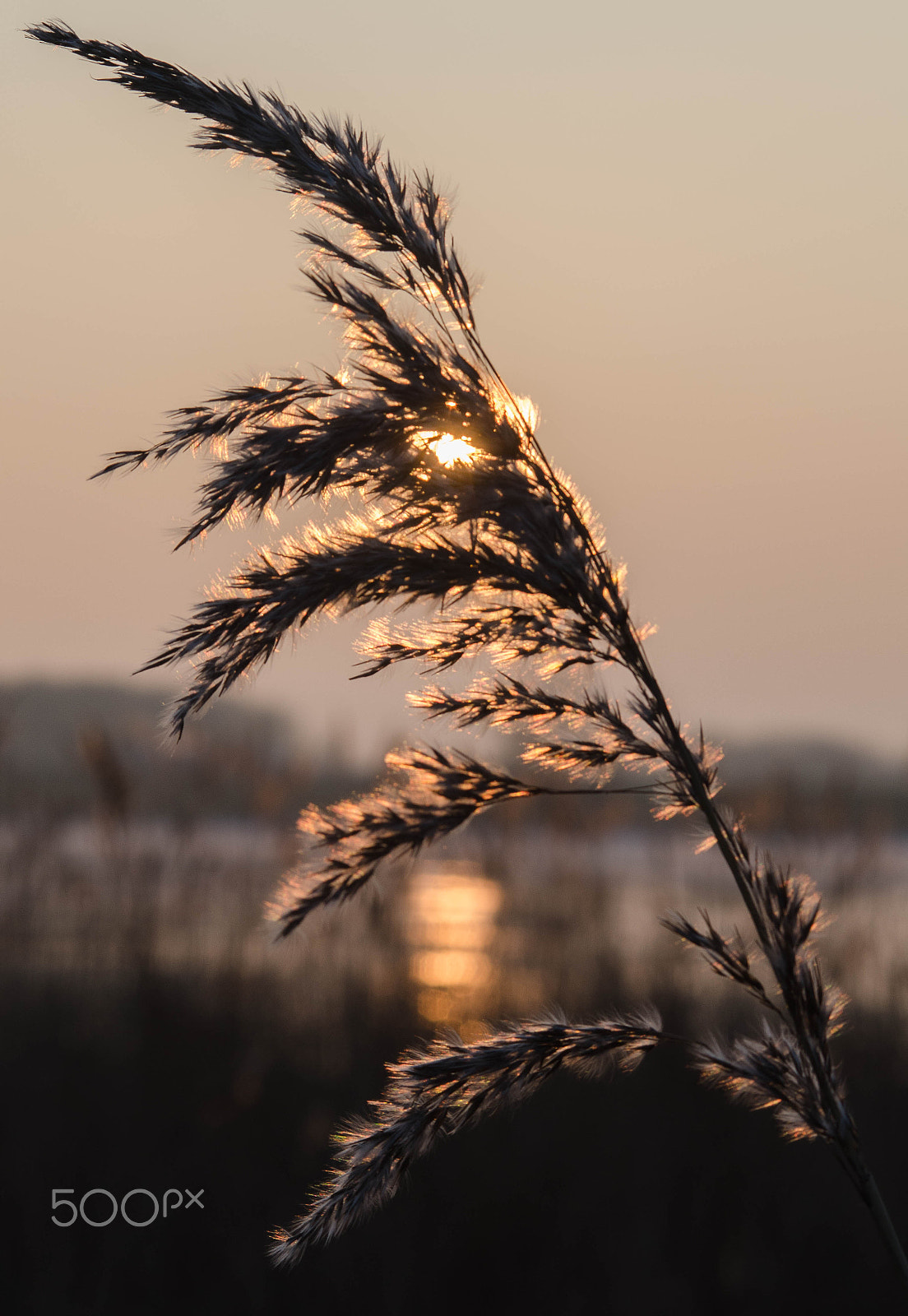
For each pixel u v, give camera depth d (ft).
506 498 4.17
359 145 4.60
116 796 26.30
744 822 4.49
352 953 24.95
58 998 21.98
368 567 4.12
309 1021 21.72
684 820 4.57
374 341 4.36
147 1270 13.61
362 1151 4.27
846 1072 19.03
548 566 4.23
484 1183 15.40
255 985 23.36
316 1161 16.05
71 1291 13.12
